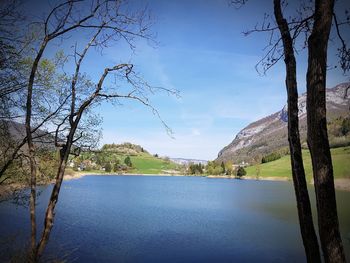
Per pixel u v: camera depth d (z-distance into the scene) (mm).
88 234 33000
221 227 40969
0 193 13156
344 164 119438
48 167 12836
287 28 6254
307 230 5480
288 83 6039
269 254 28516
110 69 8836
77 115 8625
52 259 21484
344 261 4922
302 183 5629
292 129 5863
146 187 121438
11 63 11148
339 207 59000
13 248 16422
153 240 32375
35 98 11969
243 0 7172
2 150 12344
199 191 107000
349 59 6914
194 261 25922
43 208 44406
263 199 80375
